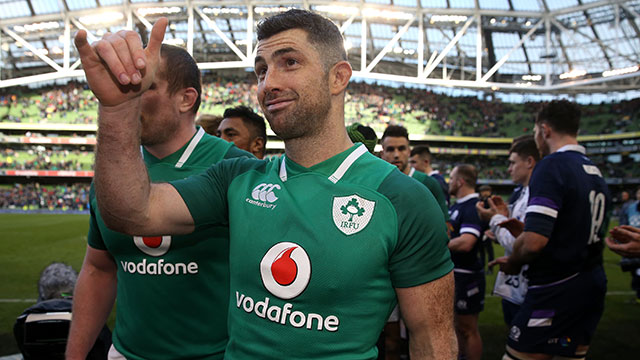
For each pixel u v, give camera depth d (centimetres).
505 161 2903
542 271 210
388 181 95
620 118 2858
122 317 147
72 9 2269
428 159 405
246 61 2214
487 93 3023
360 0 2275
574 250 203
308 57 93
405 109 2900
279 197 96
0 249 998
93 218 149
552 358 214
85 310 153
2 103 2711
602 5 2253
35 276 721
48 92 2762
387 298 93
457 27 2545
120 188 89
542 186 204
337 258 88
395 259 92
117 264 147
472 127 2888
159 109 139
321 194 94
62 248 1022
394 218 91
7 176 2616
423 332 94
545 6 2359
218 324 140
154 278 138
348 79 100
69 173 2514
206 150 152
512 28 2539
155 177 146
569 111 220
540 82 2853
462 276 334
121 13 2253
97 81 83
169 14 2288
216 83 2819
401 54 2770
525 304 219
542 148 238
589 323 209
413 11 2316
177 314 139
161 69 137
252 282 94
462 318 333
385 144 310
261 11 2286
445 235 96
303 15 96
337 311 88
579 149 217
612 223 1802
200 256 136
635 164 2742
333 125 99
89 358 169
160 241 134
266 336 91
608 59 2675
